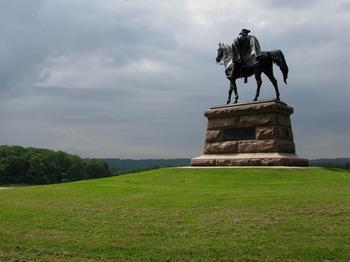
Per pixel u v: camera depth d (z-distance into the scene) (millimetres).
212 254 10117
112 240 11445
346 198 15078
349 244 10422
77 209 15250
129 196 17734
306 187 18219
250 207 14211
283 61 27312
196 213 13828
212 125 28359
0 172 95250
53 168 109812
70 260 10070
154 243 11070
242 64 28578
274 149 25422
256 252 10133
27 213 14836
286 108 26844
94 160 135250
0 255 10547
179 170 25609
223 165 26844
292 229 11664
